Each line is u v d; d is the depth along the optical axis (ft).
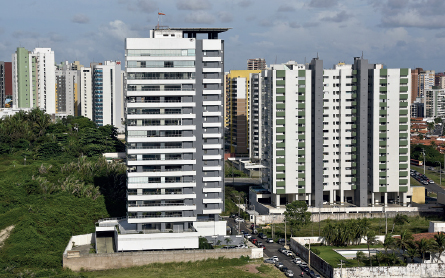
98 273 615.57
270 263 652.48
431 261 611.88
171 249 653.30
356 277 592.19
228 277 595.06
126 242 644.27
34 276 580.30
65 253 631.56
